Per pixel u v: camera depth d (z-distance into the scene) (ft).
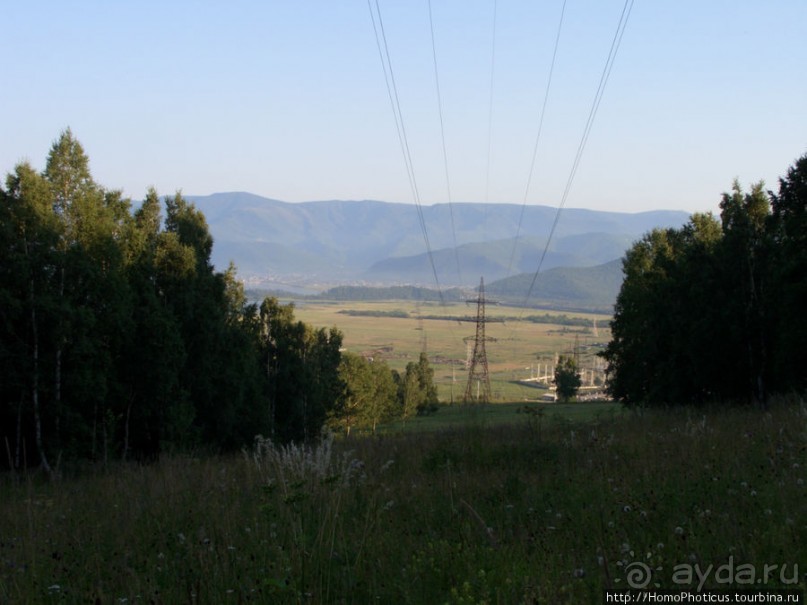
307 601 16.57
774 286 102.01
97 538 24.30
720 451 31.07
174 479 37.04
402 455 42.86
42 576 19.81
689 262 118.73
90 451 81.71
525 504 25.70
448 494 28.27
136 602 16.93
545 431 48.78
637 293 156.25
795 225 94.73
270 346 169.58
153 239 122.52
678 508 22.45
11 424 80.79
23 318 78.33
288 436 165.68
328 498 25.98
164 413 97.86
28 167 81.46
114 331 89.66
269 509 23.97
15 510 32.58
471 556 18.88
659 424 50.62
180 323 107.76
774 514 20.40
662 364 127.03
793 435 32.60
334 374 212.43
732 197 115.34
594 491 26.35
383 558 19.48
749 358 107.45
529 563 18.35
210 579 18.25
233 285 162.40
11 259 76.02
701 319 110.11
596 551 18.88
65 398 81.71
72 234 86.48
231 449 132.46
